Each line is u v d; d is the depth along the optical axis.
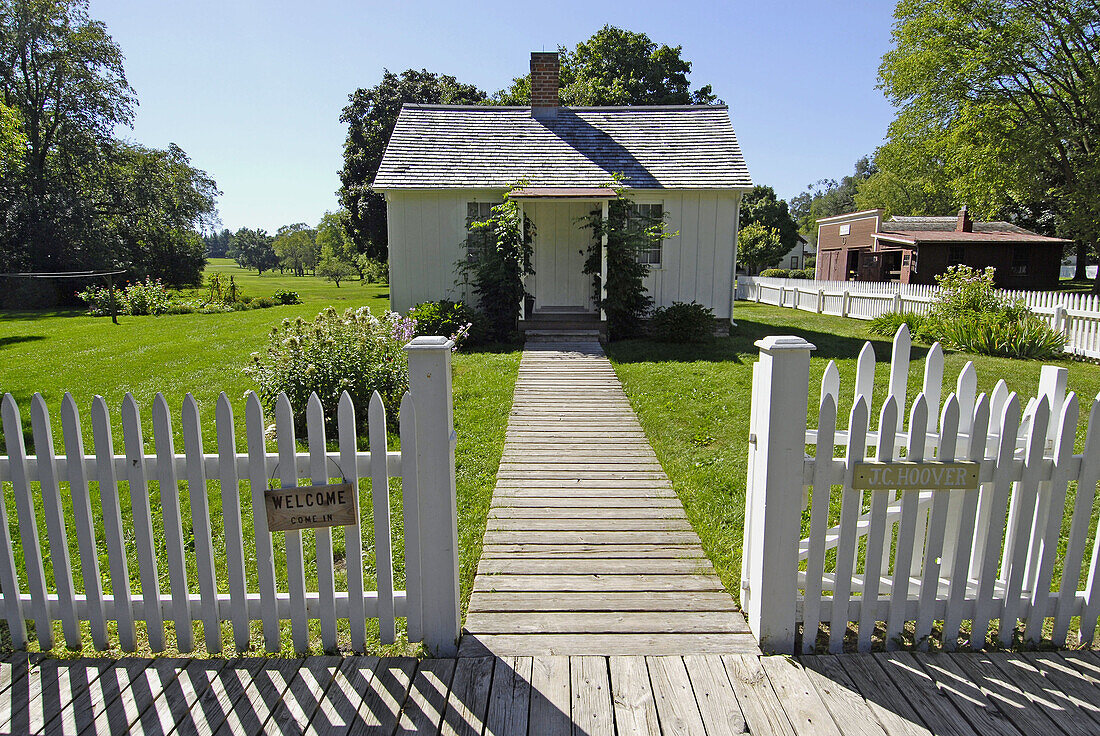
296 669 2.60
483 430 6.39
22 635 2.73
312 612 2.71
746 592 3.02
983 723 2.28
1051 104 22.23
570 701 2.41
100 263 30.23
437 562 2.65
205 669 2.59
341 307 23.33
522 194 11.99
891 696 2.42
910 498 2.60
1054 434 3.03
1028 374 9.09
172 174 36.75
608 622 2.96
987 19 21.23
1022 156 21.41
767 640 2.73
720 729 2.26
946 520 2.85
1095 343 10.18
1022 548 2.66
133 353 11.84
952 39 21.98
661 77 33.44
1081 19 20.17
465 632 2.88
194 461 2.54
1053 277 24.53
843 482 2.60
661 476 5.08
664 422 6.64
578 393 8.00
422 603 2.70
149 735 2.24
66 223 30.11
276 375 6.73
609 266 12.35
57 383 9.22
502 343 12.18
